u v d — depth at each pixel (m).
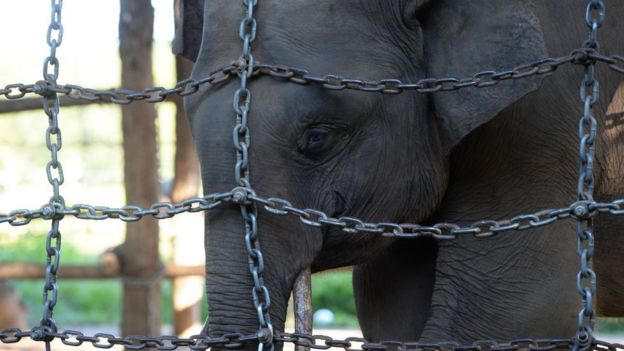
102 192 13.08
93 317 10.41
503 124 3.05
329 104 2.75
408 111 2.98
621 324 8.27
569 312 3.07
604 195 3.34
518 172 3.09
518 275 3.08
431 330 3.17
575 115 3.12
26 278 6.48
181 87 2.63
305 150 2.79
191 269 6.38
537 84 2.75
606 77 3.22
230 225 2.66
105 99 2.62
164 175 13.56
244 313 2.62
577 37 3.16
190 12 3.14
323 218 2.46
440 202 3.15
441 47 2.89
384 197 2.97
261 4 2.76
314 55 2.74
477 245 3.13
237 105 2.56
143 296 6.03
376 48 2.86
